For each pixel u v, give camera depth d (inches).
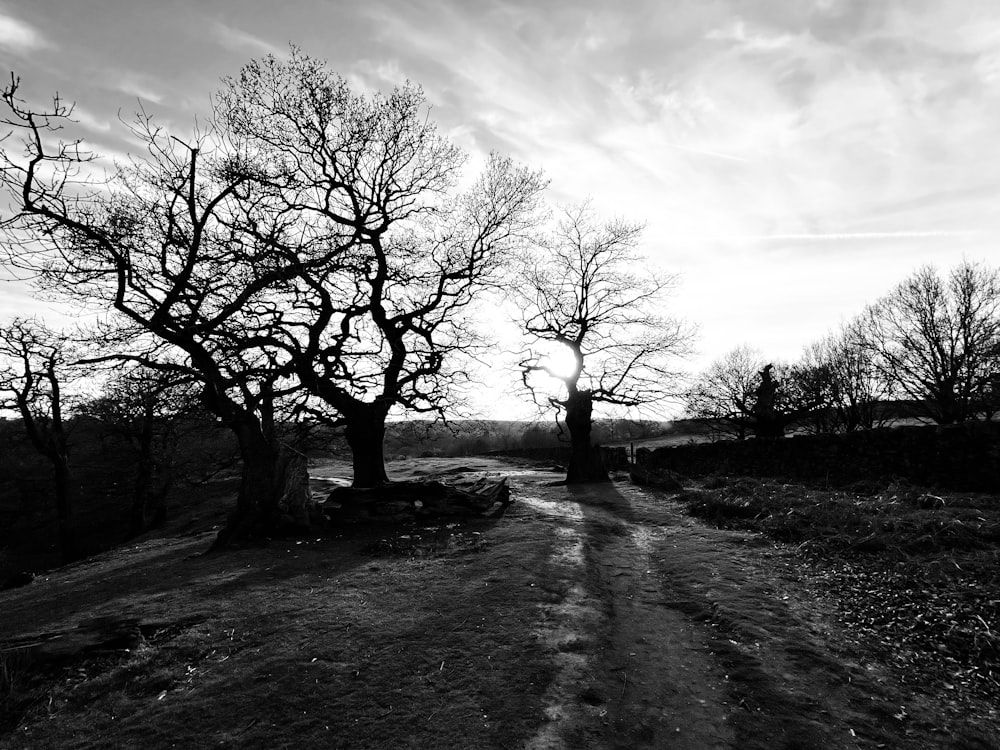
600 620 261.0
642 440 1852.9
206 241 466.6
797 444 685.9
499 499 620.4
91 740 165.2
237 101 618.5
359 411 692.7
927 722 174.1
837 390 1073.5
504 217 799.7
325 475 1069.8
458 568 348.5
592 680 202.7
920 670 206.7
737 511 501.4
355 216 697.6
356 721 174.1
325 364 624.7
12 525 1257.4
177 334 422.0
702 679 205.2
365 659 215.2
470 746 162.1
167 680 200.1
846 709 182.2
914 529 359.9
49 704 185.3
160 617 259.0
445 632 241.8
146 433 919.0
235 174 453.4
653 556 388.5
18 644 229.0
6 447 1302.9
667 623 262.2
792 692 193.0
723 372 1455.5
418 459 1754.4
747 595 291.4
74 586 376.8
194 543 524.1
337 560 376.8
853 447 616.1
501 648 226.1
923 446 549.0
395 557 382.6
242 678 199.9
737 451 785.6
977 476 498.6
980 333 852.6
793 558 354.0
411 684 196.7
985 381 828.6
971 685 195.0
